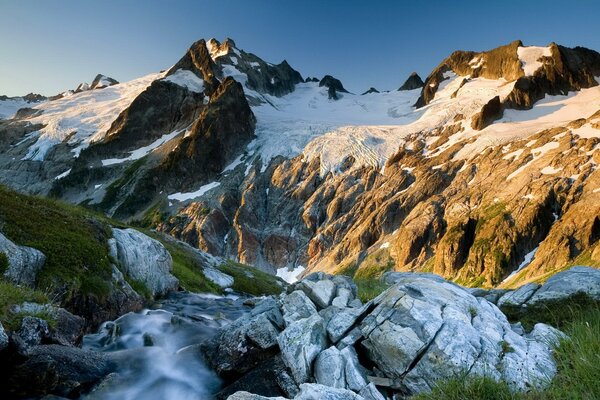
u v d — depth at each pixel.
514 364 11.58
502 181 182.75
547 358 11.84
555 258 140.50
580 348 10.09
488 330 13.41
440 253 166.88
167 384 15.40
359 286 25.48
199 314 27.44
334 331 14.79
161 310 26.67
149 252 32.28
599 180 156.50
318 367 13.48
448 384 10.36
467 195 185.25
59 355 14.24
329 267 190.62
